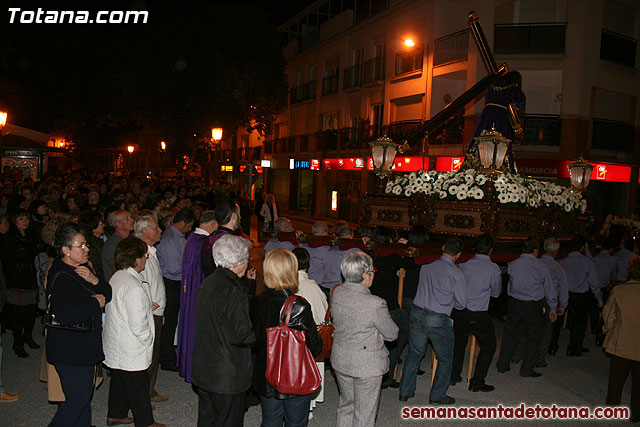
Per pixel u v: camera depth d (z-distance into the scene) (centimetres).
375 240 645
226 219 505
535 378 658
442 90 2262
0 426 455
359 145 2711
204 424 379
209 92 2553
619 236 1265
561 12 1972
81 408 395
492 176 768
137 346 424
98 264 616
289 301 362
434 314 532
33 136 1891
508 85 898
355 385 400
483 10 2017
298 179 3509
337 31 3041
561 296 674
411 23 2384
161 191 1608
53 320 381
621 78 2058
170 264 612
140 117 2747
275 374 354
